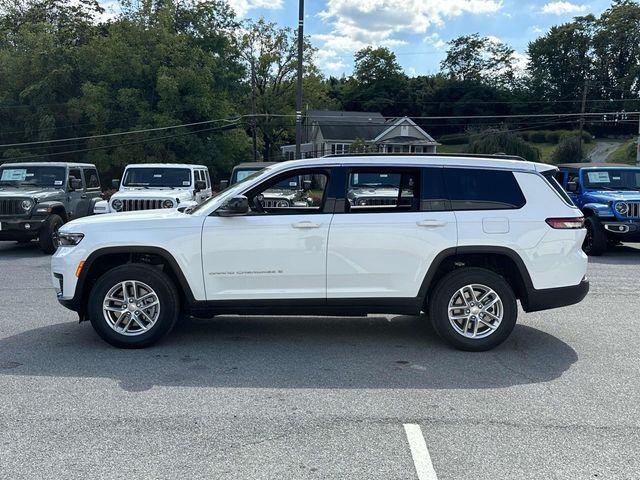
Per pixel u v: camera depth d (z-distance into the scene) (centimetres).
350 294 559
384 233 551
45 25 4075
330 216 557
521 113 8350
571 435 382
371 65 8625
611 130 8131
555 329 657
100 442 369
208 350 570
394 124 5691
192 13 4181
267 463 342
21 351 562
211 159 3784
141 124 3531
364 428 391
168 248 553
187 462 343
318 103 5988
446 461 345
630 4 8369
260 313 565
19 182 1332
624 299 823
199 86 3641
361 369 516
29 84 3922
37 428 389
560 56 8638
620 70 8419
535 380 488
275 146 6256
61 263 563
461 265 583
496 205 562
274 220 555
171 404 432
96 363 527
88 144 3644
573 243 563
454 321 566
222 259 555
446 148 7488
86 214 1440
